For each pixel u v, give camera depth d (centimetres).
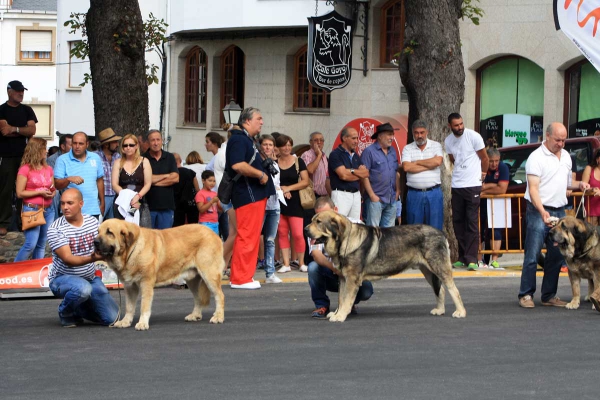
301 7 2605
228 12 2752
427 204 1548
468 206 1567
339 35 2414
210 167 1590
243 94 2883
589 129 2227
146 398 752
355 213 1539
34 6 5400
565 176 1252
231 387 787
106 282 1367
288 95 2762
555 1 1611
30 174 1383
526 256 1238
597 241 1191
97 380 814
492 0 2325
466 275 1548
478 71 2400
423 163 1542
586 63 2217
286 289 1388
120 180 1388
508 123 2358
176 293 1363
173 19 2953
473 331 1053
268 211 1448
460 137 1559
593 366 874
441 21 1688
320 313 1148
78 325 1101
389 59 2533
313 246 1139
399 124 2400
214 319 1109
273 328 1071
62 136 1775
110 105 1736
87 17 1756
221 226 1616
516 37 2291
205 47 2947
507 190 1714
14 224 1684
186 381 809
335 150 1531
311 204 1565
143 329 1056
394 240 1124
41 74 5272
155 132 1434
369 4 2534
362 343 980
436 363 884
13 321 1132
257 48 2808
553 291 1245
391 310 1213
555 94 2239
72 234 1070
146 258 1045
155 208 1421
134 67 1752
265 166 1381
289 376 828
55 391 776
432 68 1689
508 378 823
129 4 1736
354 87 2588
